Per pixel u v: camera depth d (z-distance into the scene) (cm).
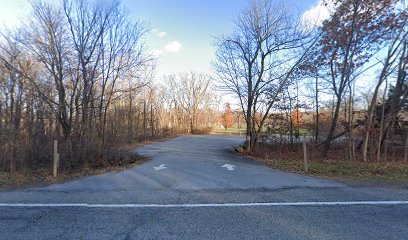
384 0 1126
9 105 1027
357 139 1363
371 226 415
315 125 1599
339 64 1310
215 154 1459
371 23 1182
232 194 619
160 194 626
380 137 1166
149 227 421
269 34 1473
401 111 1301
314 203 539
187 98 4850
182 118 4791
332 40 1288
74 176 849
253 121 1534
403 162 1068
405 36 1155
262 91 1516
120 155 1128
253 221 442
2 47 1075
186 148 1848
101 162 1023
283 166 1014
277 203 543
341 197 581
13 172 882
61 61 1130
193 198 589
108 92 1331
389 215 465
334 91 1424
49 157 967
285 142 1559
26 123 1016
